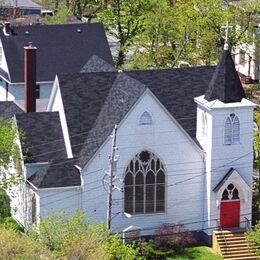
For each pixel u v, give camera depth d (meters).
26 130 193.12
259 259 184.25
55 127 195.50
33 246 142.25
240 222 191.75
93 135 188.00
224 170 190.50
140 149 186.50
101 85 196.50
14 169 193.62
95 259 147.50
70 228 158.12
